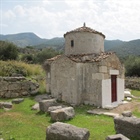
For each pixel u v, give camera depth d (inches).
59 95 614.9
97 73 552.1
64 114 402.0
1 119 412.8
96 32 657.6
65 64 594.9
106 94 562.6
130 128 287.7
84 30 646.5
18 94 677.3
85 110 510.9
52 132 267.4
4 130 340.8
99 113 470.6
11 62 915.4
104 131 325.4
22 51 2454.5
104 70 557.0
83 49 643.5
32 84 711.1
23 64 919.0
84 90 577.6
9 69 814.5
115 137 244.8
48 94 681.6
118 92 641.0
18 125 369.7
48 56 1956.2
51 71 647.8
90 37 649.0
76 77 563.2
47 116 440.1
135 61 1542.8
